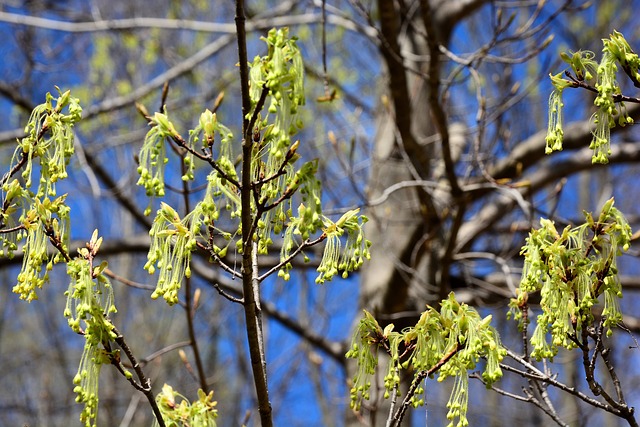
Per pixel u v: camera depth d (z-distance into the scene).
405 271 7.05
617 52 2.56
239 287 7.77
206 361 10.27
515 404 10.51
